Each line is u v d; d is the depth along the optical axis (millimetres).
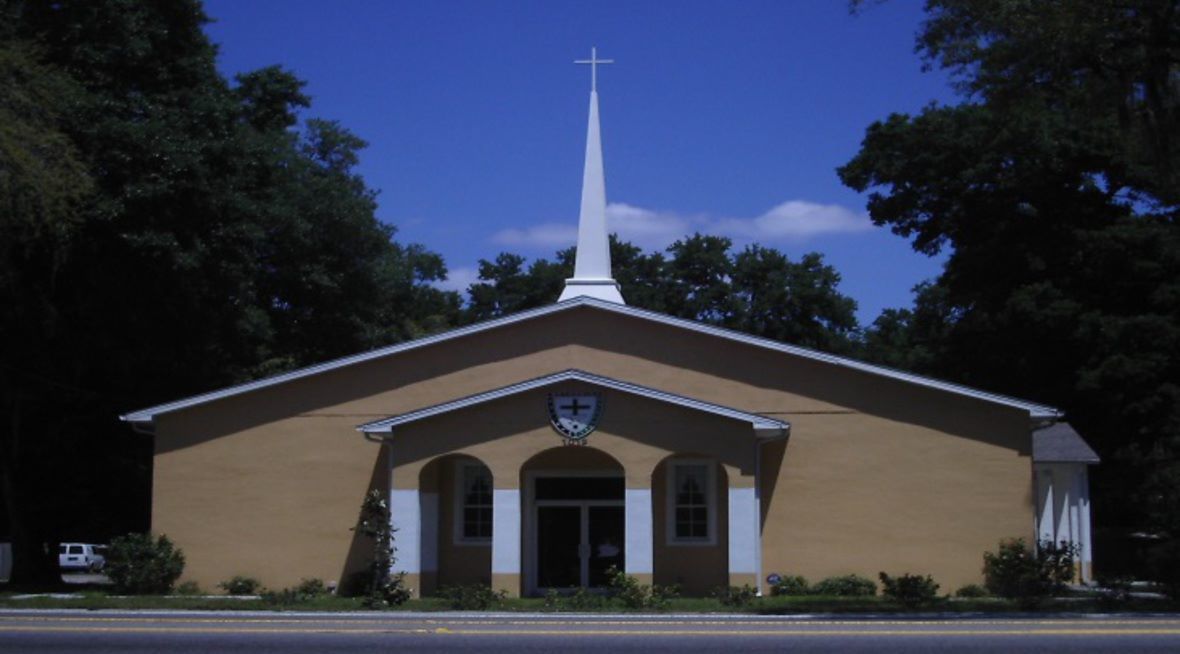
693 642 15680
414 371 29922
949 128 44312
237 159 31578
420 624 19500
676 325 29312
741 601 25000
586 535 29359
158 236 29031
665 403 27469
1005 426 28062
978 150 43656
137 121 29297
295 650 14883
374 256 50188
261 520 29656
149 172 28969
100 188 28750
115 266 30000
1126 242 39406
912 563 27953
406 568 27641
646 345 29547
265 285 45969
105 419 35281
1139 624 18312
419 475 27969
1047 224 42938
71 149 26531
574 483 29609
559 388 27750
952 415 28266
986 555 27672
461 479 29875
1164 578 26203
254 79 41625
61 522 35906
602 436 27484
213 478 29953
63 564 56062
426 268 68312
